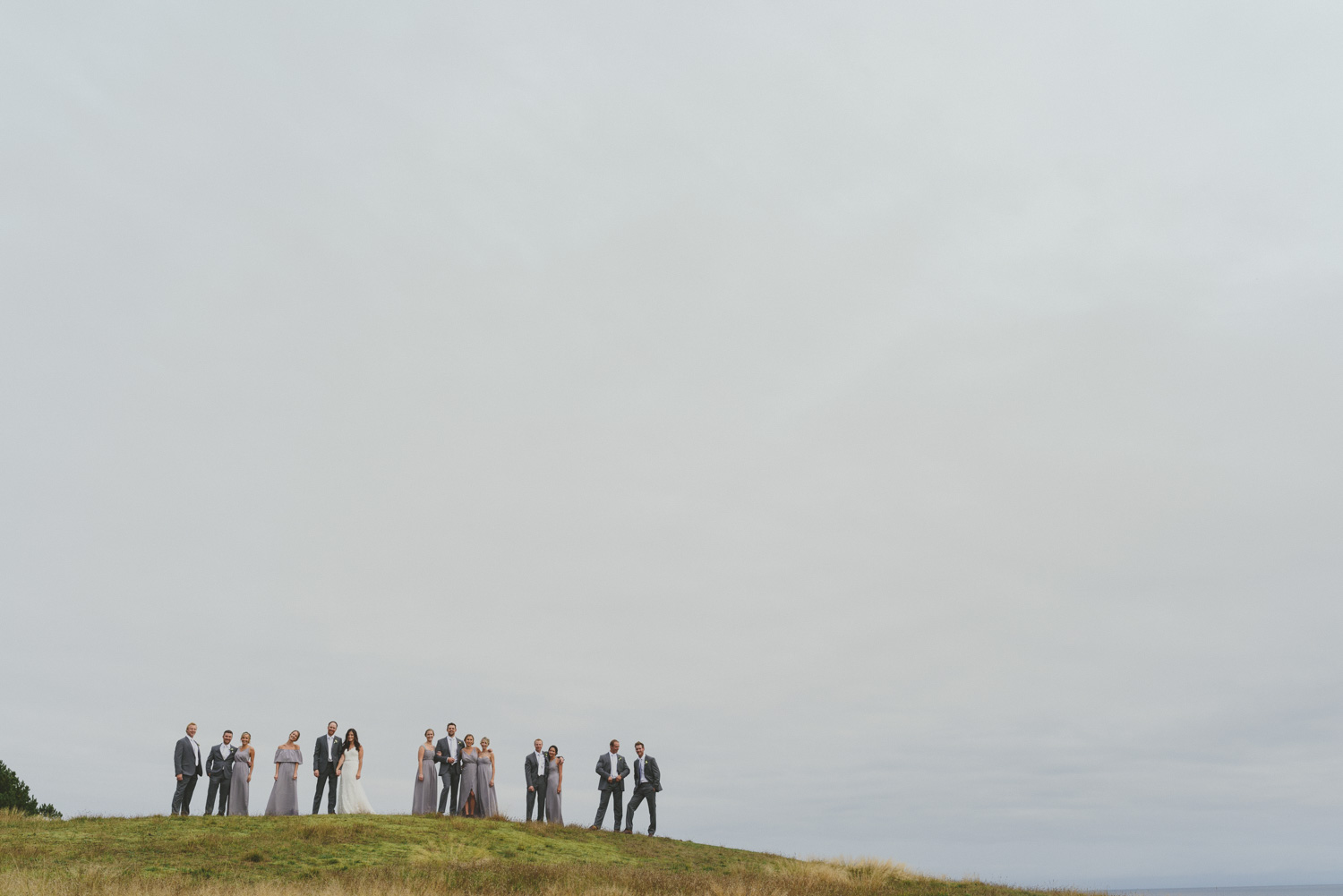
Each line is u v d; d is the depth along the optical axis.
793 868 21.23
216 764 22.75
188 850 17.05
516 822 23.59
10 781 33.41
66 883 13.67
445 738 24.48
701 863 21.22
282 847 17.84
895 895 18.39
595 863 19.11
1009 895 19.75
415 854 18.31
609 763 25.34
